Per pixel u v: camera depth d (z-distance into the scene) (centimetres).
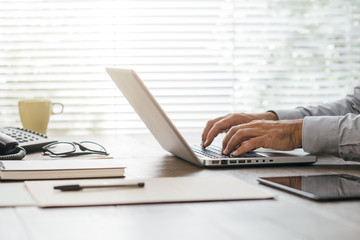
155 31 265
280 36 276
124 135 205
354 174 117
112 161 123
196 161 125
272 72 275
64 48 261
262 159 128
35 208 84
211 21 269
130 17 263
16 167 111
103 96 261
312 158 131
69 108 260
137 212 81
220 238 68
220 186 98
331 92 281
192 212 81
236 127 136
